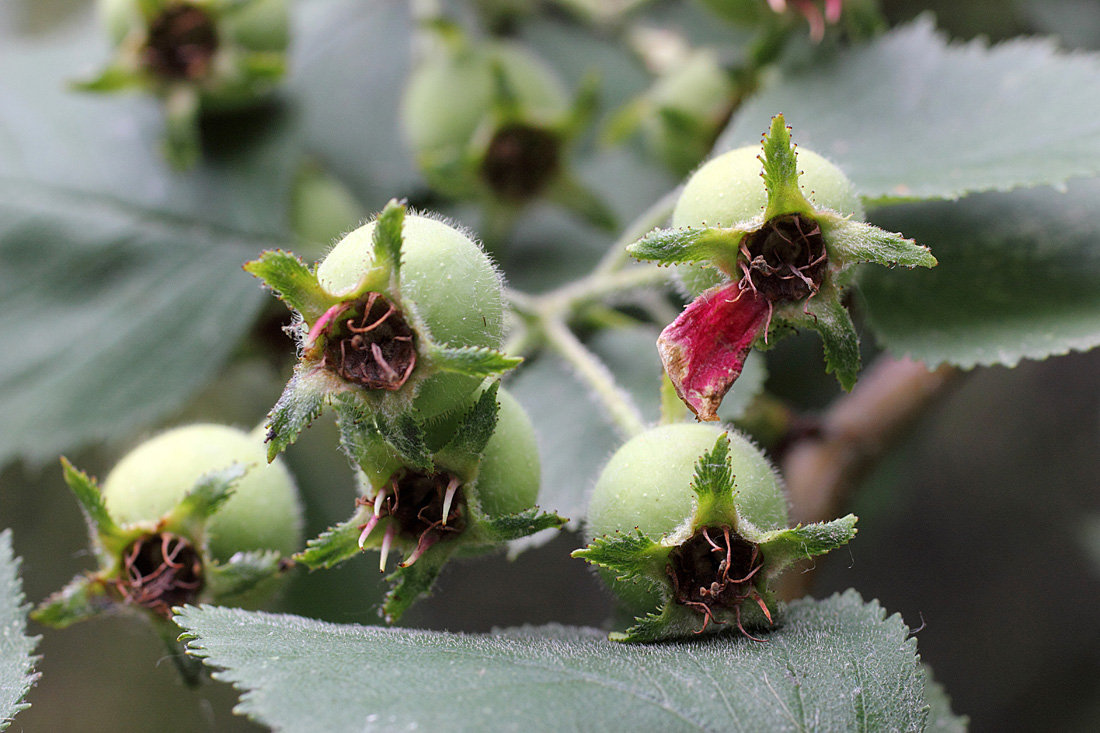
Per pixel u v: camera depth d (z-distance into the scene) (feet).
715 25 0.79
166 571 0.59
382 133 0.76
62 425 0.69
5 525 0.96
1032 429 1.11
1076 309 0.60
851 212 0.57
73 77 0.74
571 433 0.64
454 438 0.56
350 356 0.54
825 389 0.75
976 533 1.14
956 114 0.62
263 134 0.72
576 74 0.82
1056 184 0.59
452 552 0.56
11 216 0.71
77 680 1.10
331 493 0.85
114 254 0.71
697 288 0.57
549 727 0.52
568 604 1.10
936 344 0.61
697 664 0.54
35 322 0.70
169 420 0.85
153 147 0.72
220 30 0.70
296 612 0.74
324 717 0.51
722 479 0.55
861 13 0.65
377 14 0.79
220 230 0.71
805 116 0.64
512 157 0.70
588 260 0.72
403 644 0.54
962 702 1.11
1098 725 1.08
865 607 0.56
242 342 0.73
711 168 0.57
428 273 0.54
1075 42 0.74
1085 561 1.11
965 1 0.78
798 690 0.53
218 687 1.08
